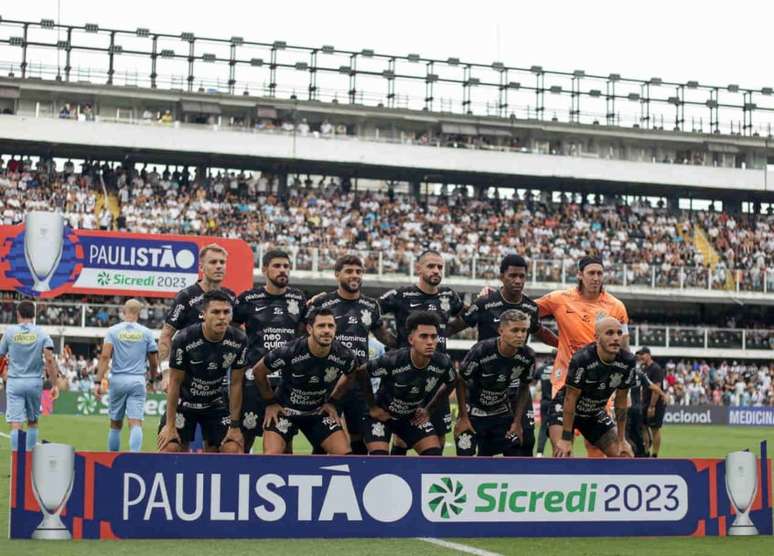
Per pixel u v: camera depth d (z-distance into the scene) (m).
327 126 45.81
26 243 21.45
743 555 8.05
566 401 10.27
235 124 45.38
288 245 39.97
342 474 8.50
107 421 26.56
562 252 44.06
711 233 47.56
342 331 10.81
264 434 10.04
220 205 41.84
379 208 44.06
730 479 9.27
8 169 40.62
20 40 43.56
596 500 8.97
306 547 7.91
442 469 8.67
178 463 8.23
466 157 45.56
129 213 40.62
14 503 7.99
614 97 50.75
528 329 10.35
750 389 41.47
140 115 44.47
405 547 8.02
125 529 8.12
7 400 13.06
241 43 45.75
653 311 46.56
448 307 11.14
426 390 10.01
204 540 8.14
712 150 50.19
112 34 44.50
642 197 50.69
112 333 13.00
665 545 8.49
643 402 16.20
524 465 8.83
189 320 10.96
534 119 48.22
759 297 43.47
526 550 8.04
